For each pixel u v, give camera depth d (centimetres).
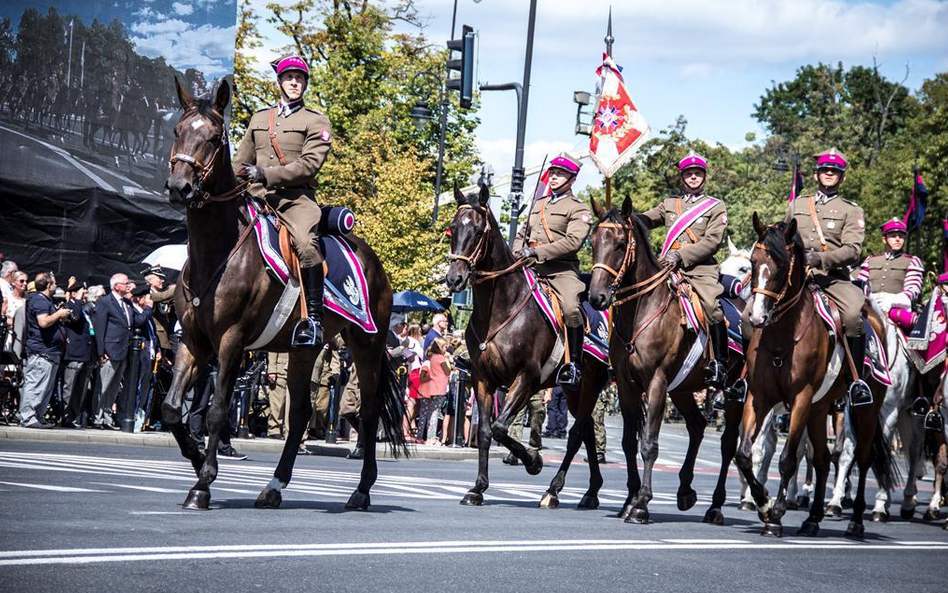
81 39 2214
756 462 1470
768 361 1150
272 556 722
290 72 1070
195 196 940
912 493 1587
